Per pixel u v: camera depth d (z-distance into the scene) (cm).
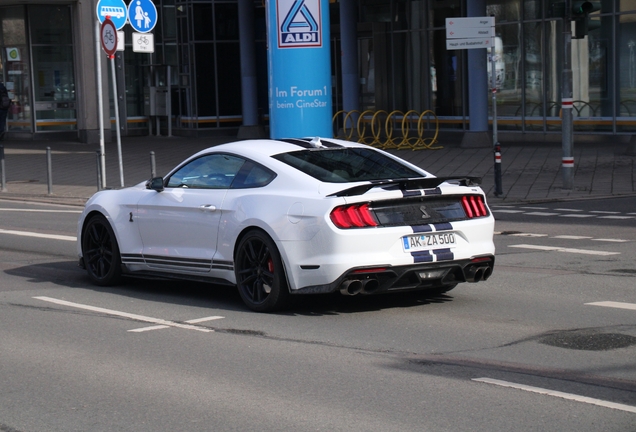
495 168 2109
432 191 948
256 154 1027
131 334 909
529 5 3453
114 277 1172
